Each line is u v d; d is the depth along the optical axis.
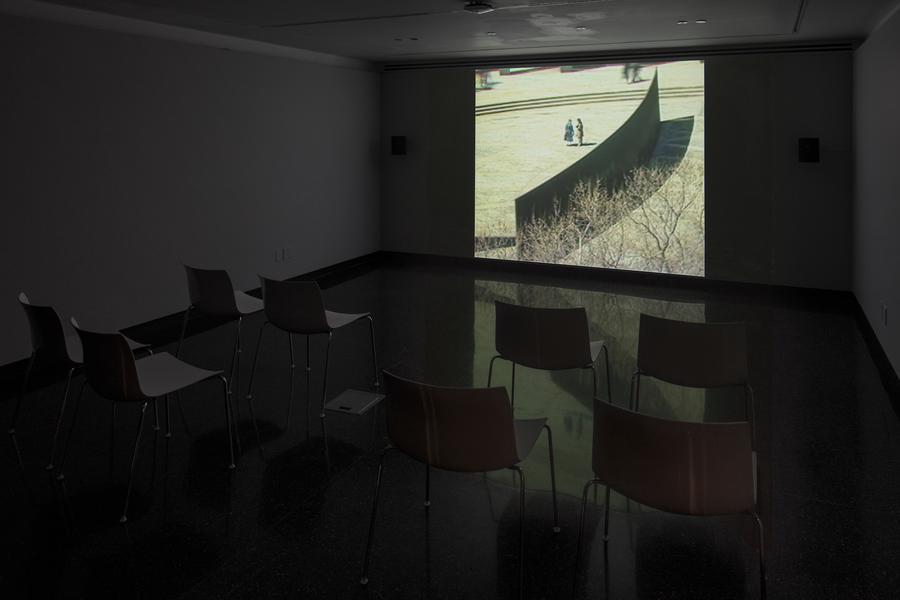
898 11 5.30
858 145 7.52
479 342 6.44
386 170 10.71
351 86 9.91
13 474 3.90
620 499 3.62
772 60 8.25
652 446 2.48
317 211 9.45
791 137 8.32
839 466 3.93
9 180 5.54
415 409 2.81
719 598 2.81
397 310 7.64
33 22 5.62
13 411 4.80
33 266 5.78
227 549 3.18
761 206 8.59
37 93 5.70
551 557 3.10
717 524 3.37
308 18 6.34
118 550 3.17
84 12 6.02
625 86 9.04
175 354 6.05
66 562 3.08
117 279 6.58
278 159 8.63
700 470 2.44
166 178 7.04
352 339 6.53
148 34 6.68
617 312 7.54
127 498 3.44
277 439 4.36
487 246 10.25
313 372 5.62
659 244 9.20
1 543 3.23
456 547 3.19
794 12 6.04
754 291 8.62
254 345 6.36
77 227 6.14
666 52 8.71
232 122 7.85
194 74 7.27
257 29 7.04
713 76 8.54
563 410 4.81
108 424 4.59
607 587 2.89
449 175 10.30
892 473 3.83
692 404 4.90
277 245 8.76
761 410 4.78
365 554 3.10
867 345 6.29
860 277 7.42
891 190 5.55
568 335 4.09
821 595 2.81
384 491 3.70
